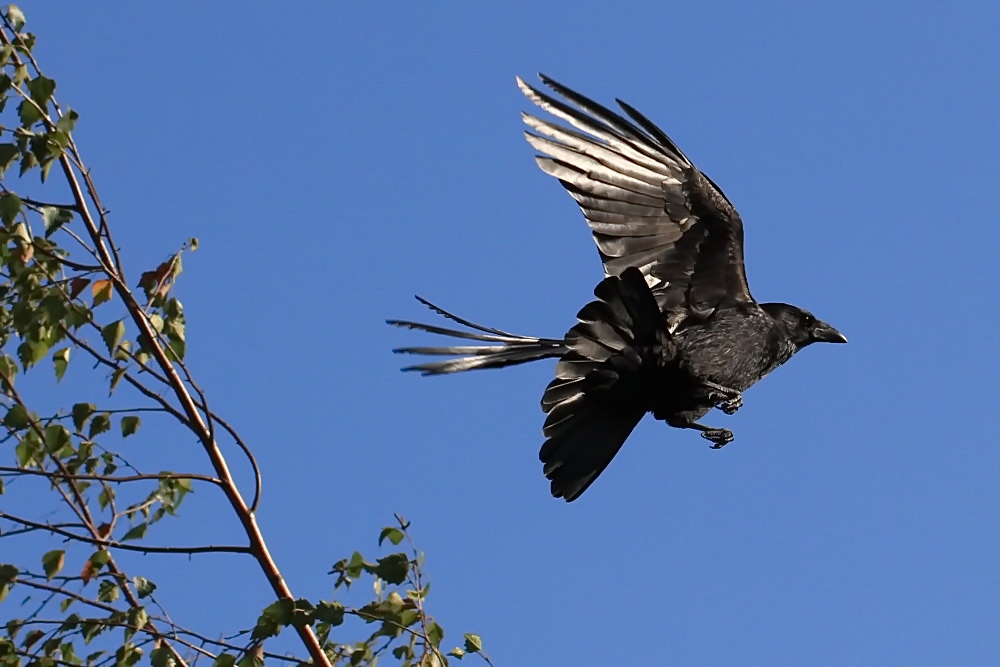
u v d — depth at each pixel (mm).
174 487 9852
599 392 11609
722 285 12438
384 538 9414
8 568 9414
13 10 9984
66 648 9500
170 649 9203
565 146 12078
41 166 9492
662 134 12141
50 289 9461
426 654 9266
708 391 11750
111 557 9773
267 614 8883
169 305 9578
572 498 11664
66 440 9445
